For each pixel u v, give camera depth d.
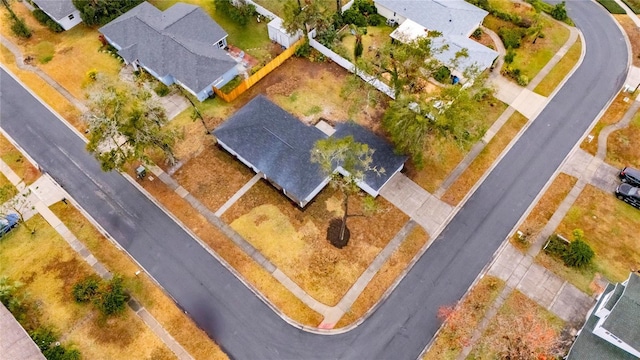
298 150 48.84
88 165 53.06
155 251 46.44
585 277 43.66
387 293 43.28
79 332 41.47
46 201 50.00
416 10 63.81
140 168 50.84
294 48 62.09
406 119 45.28
